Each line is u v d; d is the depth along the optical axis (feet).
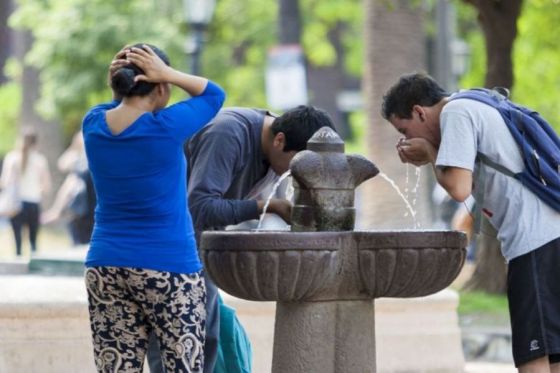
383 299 71.10
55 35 208.33
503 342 88.22
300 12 256.52
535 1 130.82
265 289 44.47
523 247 47.85
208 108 45.03
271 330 67.36
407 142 48.93
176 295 44.27
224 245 44.29
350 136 329.52
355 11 244.01
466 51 177.17
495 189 48.08
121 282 44.29
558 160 47.91
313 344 46.19
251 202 49.88
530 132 47.88
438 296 72.90
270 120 51.83
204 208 49.55
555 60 146.61
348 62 282.36
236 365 53.21
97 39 207.10
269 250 43.96
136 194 43.80
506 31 102.99
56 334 60.54
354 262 46.11
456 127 47.37
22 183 150.51
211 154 50.26
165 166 43.98
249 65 249.14
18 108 255.29
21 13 212.02
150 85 44.39
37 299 60.54
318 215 46.88
